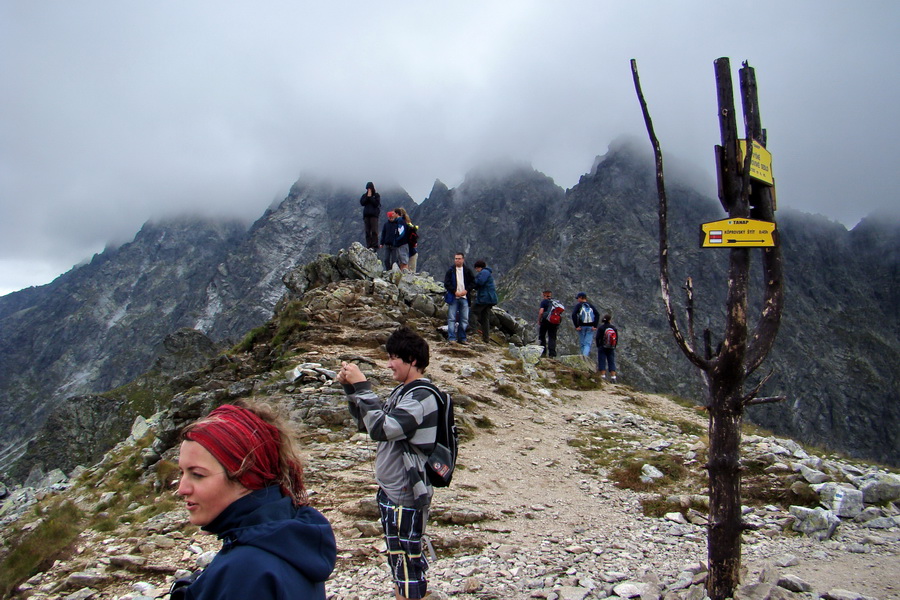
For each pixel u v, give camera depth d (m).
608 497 10.32
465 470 11.10
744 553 7.46
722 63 5.35
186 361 92.81
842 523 8.70
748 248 5.17
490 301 20.44
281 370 15.34
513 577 6.94
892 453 177.25
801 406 189.38
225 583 1.93
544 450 12.70
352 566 7.36
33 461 75.56
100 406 82.19
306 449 11.46
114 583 7.43
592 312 22.17
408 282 23.38
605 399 18.11
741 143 5.29
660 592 6.09
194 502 2.17
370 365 15.52
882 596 5.72
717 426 5.41
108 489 12.98
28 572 8.41
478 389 15.98
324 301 20.42
